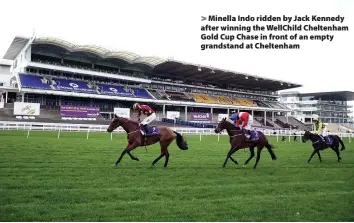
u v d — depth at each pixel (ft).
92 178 27.63
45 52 172.45
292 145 80.38
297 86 261.85
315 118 44.91
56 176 28.12
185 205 20.65
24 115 129.29
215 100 226.17
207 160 42.47
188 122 172.96
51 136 79.97
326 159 48.78
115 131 110.73
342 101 343.05
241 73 217.97
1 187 23.63
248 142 36.42
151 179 27.86
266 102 270.05
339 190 26.14
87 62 187.83
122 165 35.12
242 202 21.77
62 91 157.69
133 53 181.78
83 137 81.56
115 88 185.88
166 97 199.82
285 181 29.35
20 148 47.47
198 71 209.26
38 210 18.84
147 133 34.12
